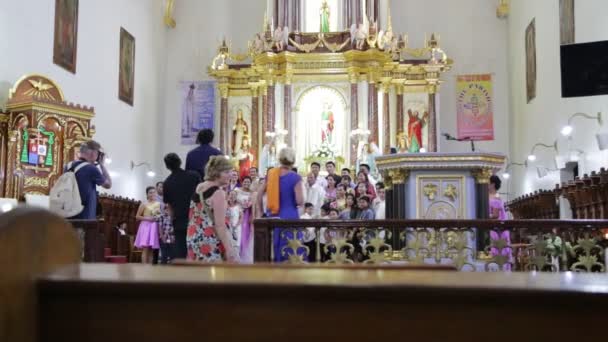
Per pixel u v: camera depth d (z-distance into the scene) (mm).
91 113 13695
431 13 21281
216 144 21141
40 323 1517
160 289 1478
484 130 20609
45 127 12586
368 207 8695
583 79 8695
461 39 21062
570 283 1512
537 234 6461
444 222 6547
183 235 7059
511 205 19078
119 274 1599
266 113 20234
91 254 6945
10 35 12266
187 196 7105
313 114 20344
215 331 1488
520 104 19094
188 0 21859
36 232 1501
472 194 7918
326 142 20141
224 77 20828
